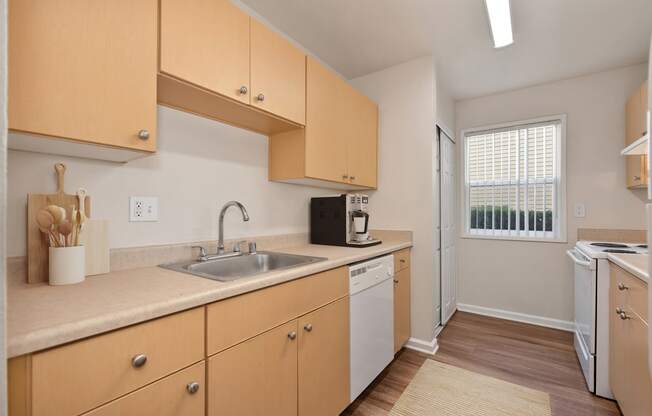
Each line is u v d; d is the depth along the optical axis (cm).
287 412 120
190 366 88
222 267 156
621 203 260
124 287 96
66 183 113
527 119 300
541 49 232
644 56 243
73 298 84
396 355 230
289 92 167
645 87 212
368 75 269
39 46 83
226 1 134
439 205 288
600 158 269
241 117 162
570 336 265
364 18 194
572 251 244
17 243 102
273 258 176
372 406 169
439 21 197
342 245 214
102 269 117
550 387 186
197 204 156
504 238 311
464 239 334
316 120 188
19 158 103
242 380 102
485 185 326
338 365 151
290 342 122
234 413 99
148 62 106
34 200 103
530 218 303
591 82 273
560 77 279
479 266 326
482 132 327
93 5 93
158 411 80
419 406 169
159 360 81
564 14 190
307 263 140
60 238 102
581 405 169
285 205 213
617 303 161
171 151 146
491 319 308
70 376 66
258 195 191
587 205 273
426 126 241
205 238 160
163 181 143
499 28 191
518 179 309
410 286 243
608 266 175
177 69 114
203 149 160
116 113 98
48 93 84
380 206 261
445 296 294
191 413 87
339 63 250
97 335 70
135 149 103
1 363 51
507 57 244
